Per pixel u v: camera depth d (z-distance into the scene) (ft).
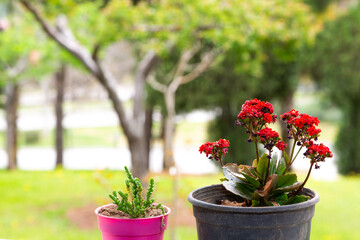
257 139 4.14
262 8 16.85
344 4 30.66
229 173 4.17
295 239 3.72
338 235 18.35
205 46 28.89
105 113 102.83
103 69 19.42
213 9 16.06
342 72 29.94
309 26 19.22
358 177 32.22
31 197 26.81
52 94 64.03
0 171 40.42
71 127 90.74
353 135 32.63
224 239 3.73
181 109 31.78
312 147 3.88
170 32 18.75
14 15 26.55
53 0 17.12
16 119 43.52
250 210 3.58
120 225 4.00
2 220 21.62
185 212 20.01
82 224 20.93
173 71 30.35
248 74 29.91
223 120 33.19
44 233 19.44
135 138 20.29
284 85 30.99
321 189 27.55
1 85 40.16
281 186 4.07
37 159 58.39
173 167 14.96
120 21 17.53
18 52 26.45
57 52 24.84
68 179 32.50
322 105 68.03
